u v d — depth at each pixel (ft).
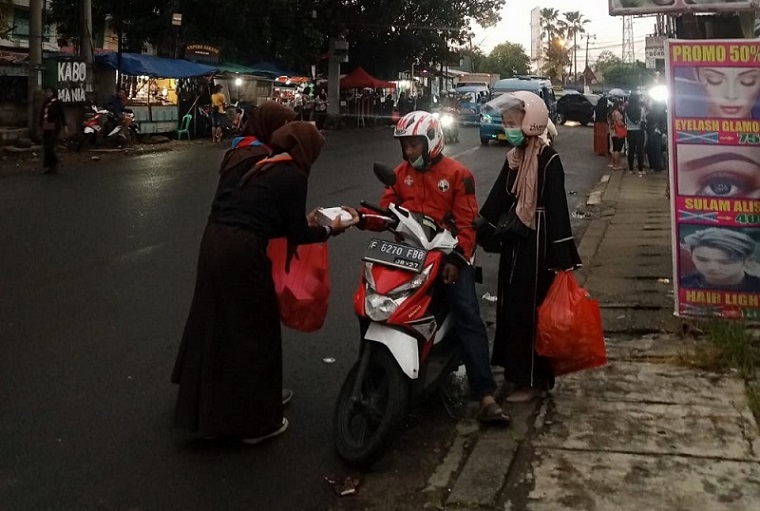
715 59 18.78
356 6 120.98
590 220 39.34
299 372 18.11
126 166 58.65
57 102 52.31
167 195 43.34
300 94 115.44
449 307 14.75
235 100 104.42
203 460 13.88
